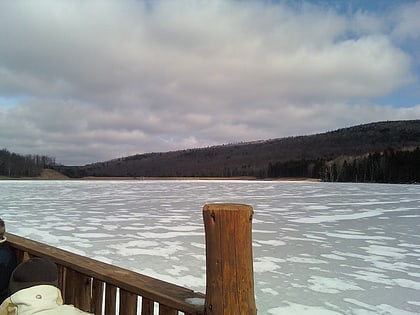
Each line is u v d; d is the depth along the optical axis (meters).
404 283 5.82
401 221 12.96
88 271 1.80
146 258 7.13
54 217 13.25
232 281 1.14
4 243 2.47
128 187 40.62
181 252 7.63
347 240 9.36
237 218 1.15
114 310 1.71
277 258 7.35
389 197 25.77
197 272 6.18
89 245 8.35
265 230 10.77
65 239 9.06
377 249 8.30
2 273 2.36
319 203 20.27
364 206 18.61
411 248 8.45
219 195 26.80
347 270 6.53
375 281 5.91
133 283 1.55
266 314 4.54
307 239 9.42
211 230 1.17
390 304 4.93
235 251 1.15
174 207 17.16
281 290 5.42
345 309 4.74
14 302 1.27
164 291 1.45
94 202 19.80
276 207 17.80
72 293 1.96
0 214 14.11
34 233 9.88
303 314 4.55
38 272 1.32
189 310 1.28
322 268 6.64
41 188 36.09
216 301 1.15
